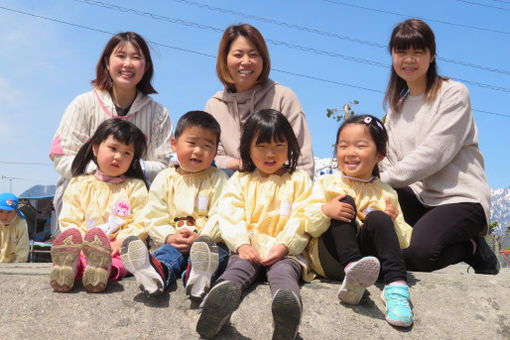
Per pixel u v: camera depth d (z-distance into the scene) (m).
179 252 2.62
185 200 2.92
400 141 3.42
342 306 2.38
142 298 2.36
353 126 2.69
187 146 2.89
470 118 3.23
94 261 2.34
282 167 2.86
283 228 2.65
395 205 2.69
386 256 2.39
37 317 2.21
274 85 3.99
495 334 2.31
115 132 2.99
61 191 3.93
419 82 3.41
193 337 2.16
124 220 2.96
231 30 3.88
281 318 1.95
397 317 2.26
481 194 3.04
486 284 2.64
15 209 5.95
